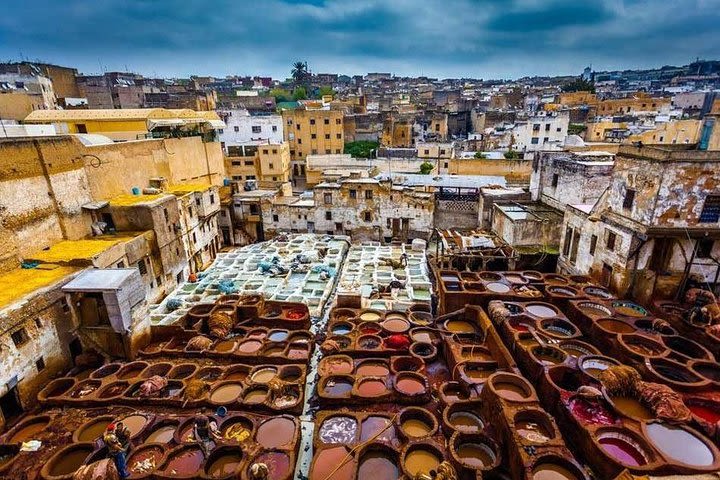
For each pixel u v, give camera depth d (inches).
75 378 748.6
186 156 1496.1
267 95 4311.0
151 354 831.1
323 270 1187.3
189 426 639.1
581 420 564.7
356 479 545.0
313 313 1002.1
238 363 818.8
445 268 1165.7
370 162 2127.2
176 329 896.3
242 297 1008.9
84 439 629.0
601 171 1093.1
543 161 1312.7
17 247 834.8
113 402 695.7
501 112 3166.8
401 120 2923.2
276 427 647.8
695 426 557.6
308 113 2564.0
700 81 6161.4
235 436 625.6
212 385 728.3
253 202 1524.4
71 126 1505.9
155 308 1000.9
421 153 2226.9
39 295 716.0
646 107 3267.7
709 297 788.6
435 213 1451.8
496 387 642.8
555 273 1106.1
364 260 1268.5
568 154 1294.3
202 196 1309.1
